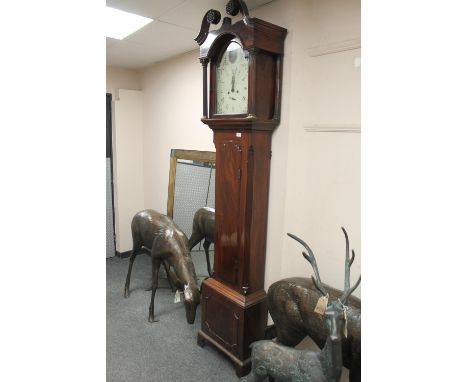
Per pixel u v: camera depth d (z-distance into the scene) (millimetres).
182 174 3125
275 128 1867
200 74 2852
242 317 1862
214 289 2031
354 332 1348
